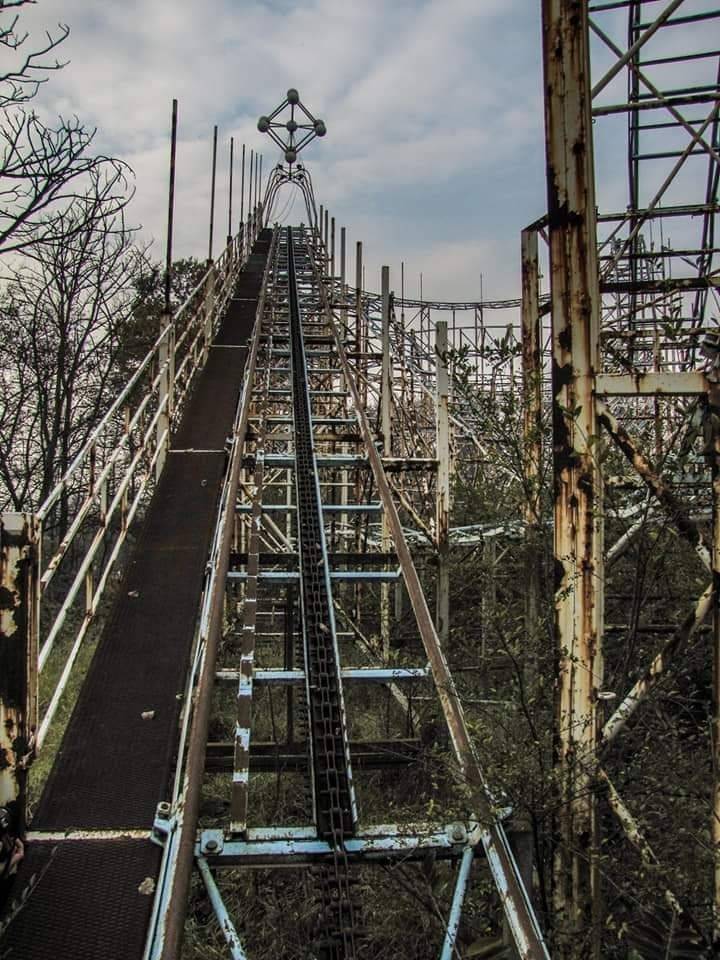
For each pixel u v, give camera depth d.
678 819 4.27
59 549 4.73
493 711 5.75
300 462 9.12
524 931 3.33
